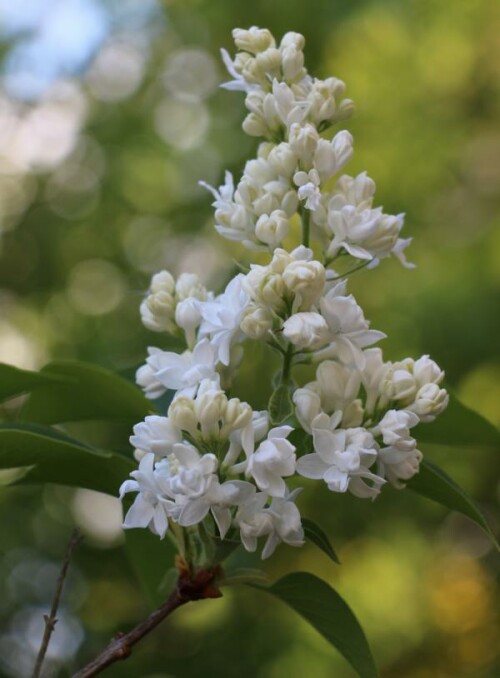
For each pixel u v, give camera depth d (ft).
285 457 5.59
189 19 25.44
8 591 21.39
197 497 5.48
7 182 26.61
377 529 22.13
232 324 6.04
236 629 19.86
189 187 25.40
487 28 23.29
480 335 20.11
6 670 19.88
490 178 24.43
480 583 24.32
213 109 25.62
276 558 21.99
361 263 6.60
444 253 21.85
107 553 21.75
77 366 7.54
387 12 21.89
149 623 6.42
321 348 6.34
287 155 6.51
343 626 7.17
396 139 23.41
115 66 26.53
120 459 6.88
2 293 25.85
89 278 25.73
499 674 23.20
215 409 5.70
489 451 21.33
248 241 6.72
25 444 6.69
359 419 6.12
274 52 6.99
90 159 26.08
